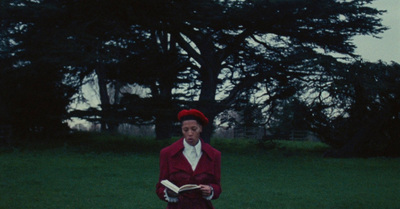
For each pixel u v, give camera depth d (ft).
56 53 68.08
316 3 67.56
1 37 75.05
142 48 79.82
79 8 68.95
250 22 74.49
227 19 72.90
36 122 96.53
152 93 87.35
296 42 82.89
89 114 76.13
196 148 13.26
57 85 98.78
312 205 31.96
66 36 68.33
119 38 74.69
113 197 33.94
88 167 53.62
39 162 57.72
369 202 33.58
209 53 83.30
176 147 13.24
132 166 55.98
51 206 29.86
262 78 82.64
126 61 79.00
